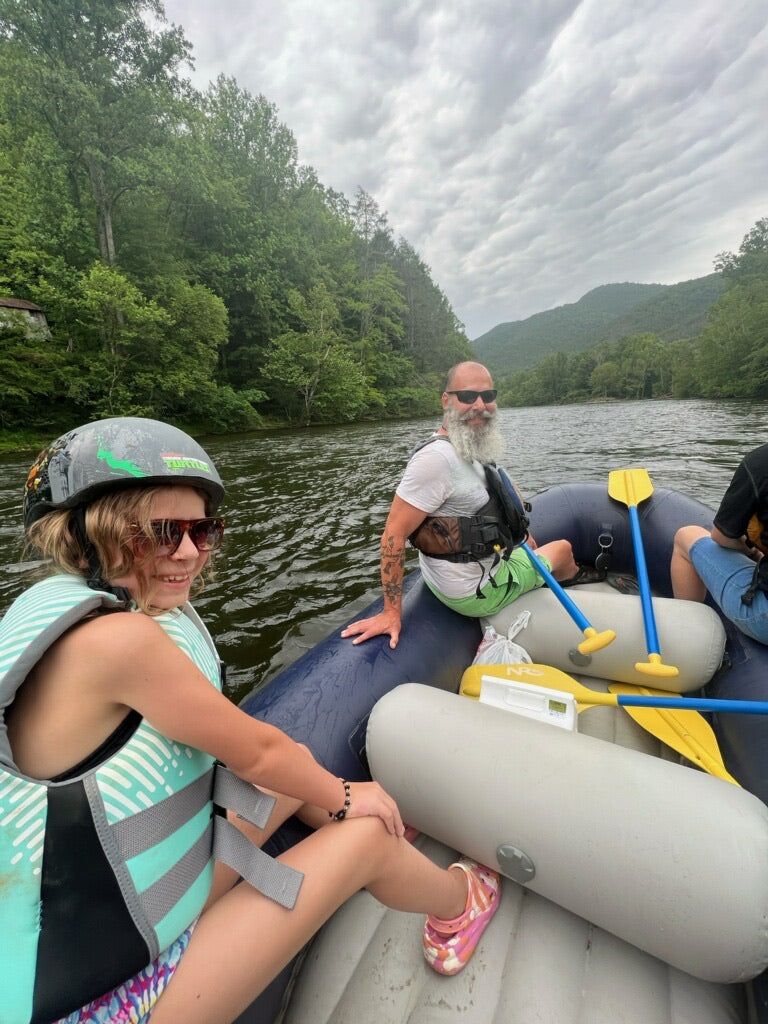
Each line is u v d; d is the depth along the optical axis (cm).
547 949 103
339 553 423
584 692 152
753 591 151
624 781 100
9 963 55
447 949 100
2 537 532
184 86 2291
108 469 67
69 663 60
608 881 94
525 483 699
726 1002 92
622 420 1817
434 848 130
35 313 1925
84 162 2045
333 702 146
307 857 80
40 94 1867
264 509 599
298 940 75
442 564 186
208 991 68
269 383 2688
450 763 115
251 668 262
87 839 58
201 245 2802
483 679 145
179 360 2098
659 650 164
